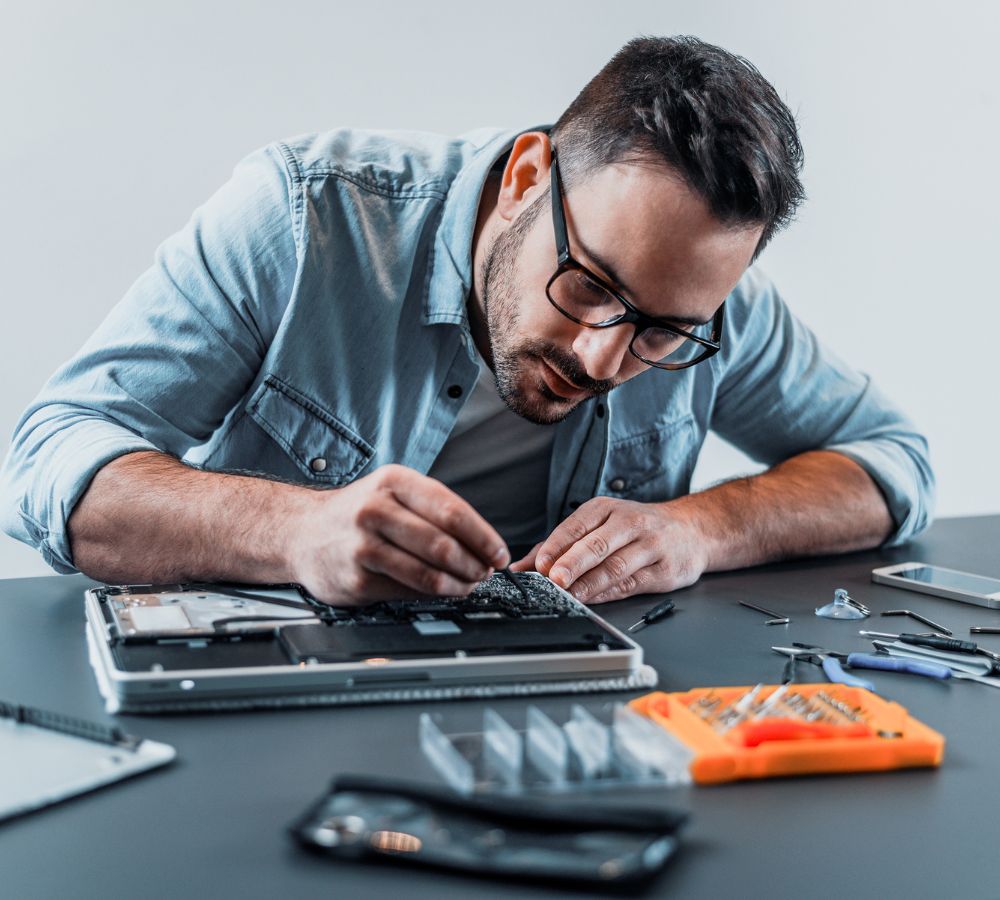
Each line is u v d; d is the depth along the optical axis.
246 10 2.31
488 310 1.32
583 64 2.57
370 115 2.44
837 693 0.88
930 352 3.05
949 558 1.51
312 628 0.92
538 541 1.62
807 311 2.91
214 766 0.73
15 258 2.27
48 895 0.58
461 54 2.47
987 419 3.15
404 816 0.65
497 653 0.89
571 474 1.60
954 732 0.86
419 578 0.91
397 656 0.86
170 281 1.38
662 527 1.29
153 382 1.33
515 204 1.26
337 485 1.50
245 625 0.92
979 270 3.05
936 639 1.06
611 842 0.63
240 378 1.42
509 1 2.48
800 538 1.45
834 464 1.61
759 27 2.71
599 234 1.08
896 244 2.96
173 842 0.64
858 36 2.80
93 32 2.23
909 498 1.57
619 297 1.10
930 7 2.85
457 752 0.73
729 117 1.07
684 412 1.68
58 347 2.33
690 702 0.85
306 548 0.97
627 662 0.90
